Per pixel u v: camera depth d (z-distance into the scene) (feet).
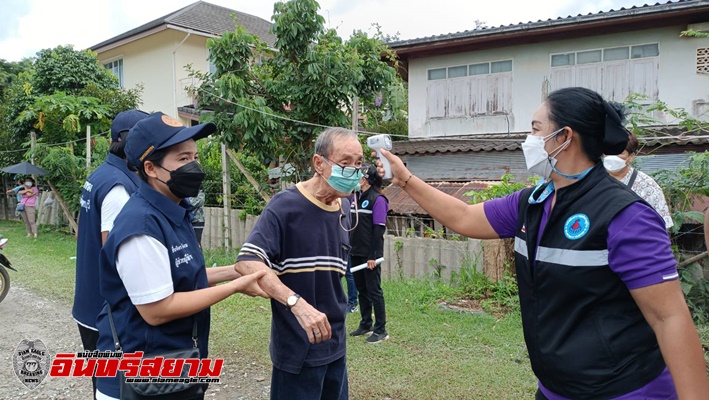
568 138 5.30
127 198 7.94
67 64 47.14
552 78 34.76
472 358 13.46
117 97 46.44
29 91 45.50
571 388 5.18
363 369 12.92
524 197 6.18
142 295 5.66
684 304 4.70
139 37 53.31
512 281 17.66
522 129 35.78
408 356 13.73
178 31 52.85
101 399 6.35
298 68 24.39
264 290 6.64
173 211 6.20
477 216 6.74
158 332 5.99
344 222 8.35
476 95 37.11
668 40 31.50
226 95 23.20
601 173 5.34
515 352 13.73
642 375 4.97
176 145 6.11
